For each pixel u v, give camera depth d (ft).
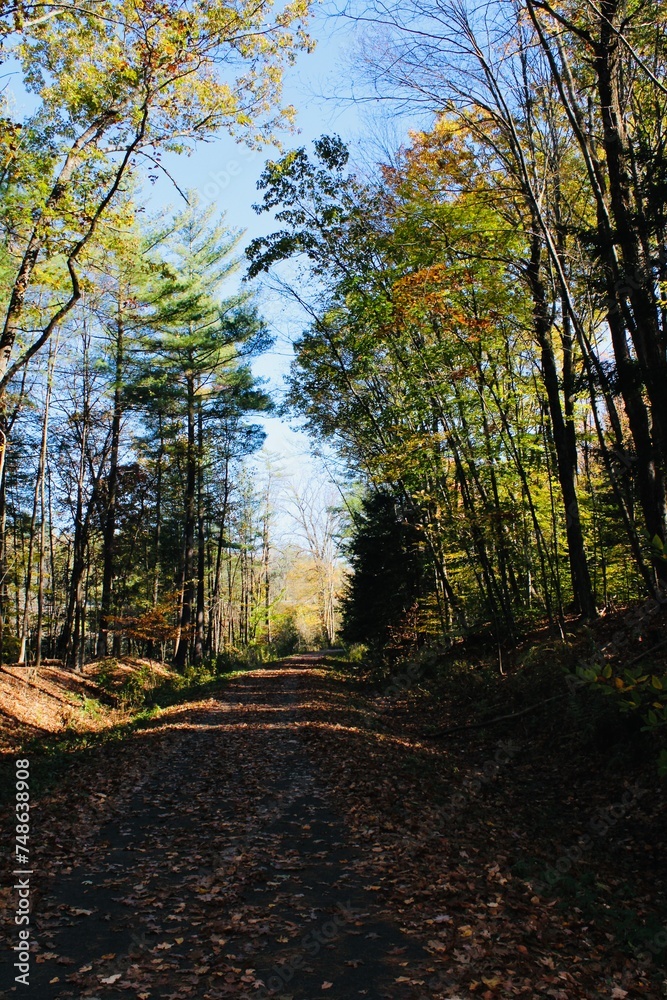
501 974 13.73
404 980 13.50
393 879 18.86
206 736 44.47
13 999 12.95
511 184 42.39
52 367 67.36
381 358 64.49
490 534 54.54
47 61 37.35
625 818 26.66
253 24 36.37
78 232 39.04
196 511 118.62
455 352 53.72
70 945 15.37
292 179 56.95
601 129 38.04
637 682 15.38
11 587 98.94
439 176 44.32
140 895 18.26
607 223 32.71
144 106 36.70
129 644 127.34
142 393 85.87
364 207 54.95
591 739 34.53
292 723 49.62
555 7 34.65
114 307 71.00
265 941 15.44
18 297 40.57
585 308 43.70
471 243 45.39
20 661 75.41
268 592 191.31
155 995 13.23
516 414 60.08
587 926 16.75
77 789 30.48
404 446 58.03
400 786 29.73
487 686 52.49
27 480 98.37
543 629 61.00
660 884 21.39
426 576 76.95
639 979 14.17
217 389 103.14
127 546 115.24
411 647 76.02
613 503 55.42
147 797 29.30
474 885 18.45
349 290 58.54
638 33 32.94
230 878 19.38
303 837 23.13
